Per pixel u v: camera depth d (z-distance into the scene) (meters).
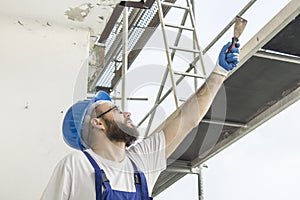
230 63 1.66
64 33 2.55
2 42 2.42
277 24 2.44
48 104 2.35
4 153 2.19
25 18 2.52
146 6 2.44
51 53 2.48
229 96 3.09
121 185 1.55
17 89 2.34
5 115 2.27
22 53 2.43
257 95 3.08
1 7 2.44
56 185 1.52
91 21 2.56
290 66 2.78
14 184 2.14
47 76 2.42
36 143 2.25
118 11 2.46
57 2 2.41
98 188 1.49
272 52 2.69
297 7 2.31
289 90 3.04
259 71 2.82
